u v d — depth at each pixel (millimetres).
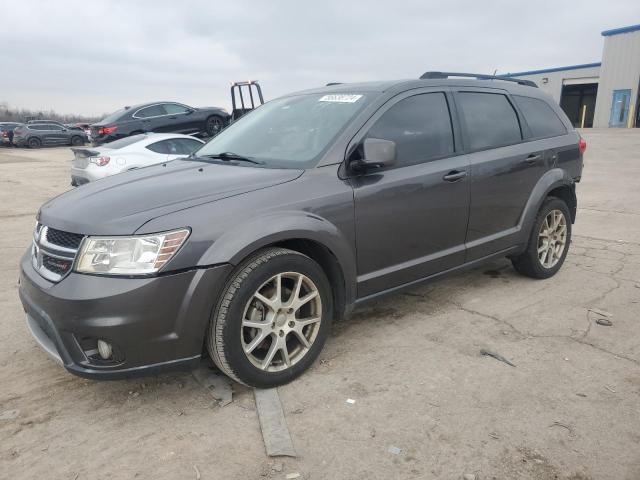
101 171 9375
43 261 2855
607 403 2801
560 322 3859
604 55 34188
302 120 3727
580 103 42562
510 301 4285
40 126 31703
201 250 2639
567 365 3217
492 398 2865
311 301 3119
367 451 2451
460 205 3863
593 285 4656
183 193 2889
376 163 3160
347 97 3717
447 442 2504
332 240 3098
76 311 2512
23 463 2420
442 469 2322
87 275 2551
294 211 2961
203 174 3297
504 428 2600
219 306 2723
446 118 3904
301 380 3084
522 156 4344
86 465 2400
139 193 2945
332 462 2383
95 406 2877
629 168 13734
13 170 17578
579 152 4980
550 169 4641
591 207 8555
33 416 2787
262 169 3295
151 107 15539
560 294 4434
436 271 3838
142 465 2393
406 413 2740
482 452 2428
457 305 4211
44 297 2648
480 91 4262
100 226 2625
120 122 14922
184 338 2650
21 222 8203
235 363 2781
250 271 2760
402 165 3539
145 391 3016
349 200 3193
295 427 2637
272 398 2885
